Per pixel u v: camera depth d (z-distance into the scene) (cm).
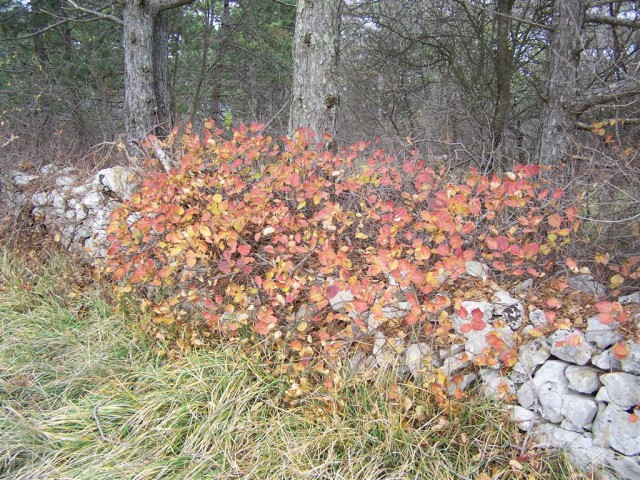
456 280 289
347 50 811
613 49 532
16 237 462
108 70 896
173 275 331
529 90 701
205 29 949
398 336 270
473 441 241
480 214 305
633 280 289
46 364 321
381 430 249
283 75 1009
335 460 240
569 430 229
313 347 294
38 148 579
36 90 820
